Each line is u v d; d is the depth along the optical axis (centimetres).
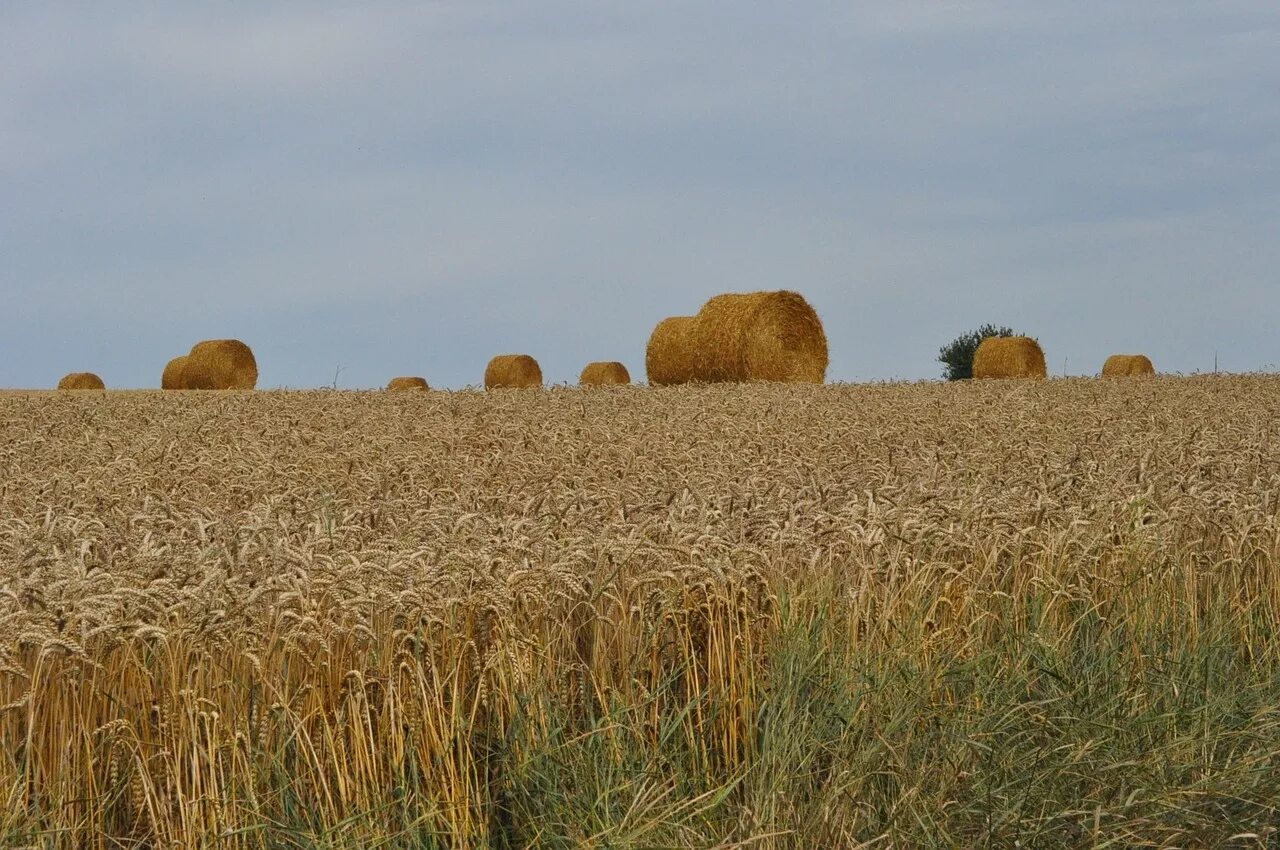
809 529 1173
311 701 847
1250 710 1023
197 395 4222
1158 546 1273
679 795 853
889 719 927
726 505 1324
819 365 4884
